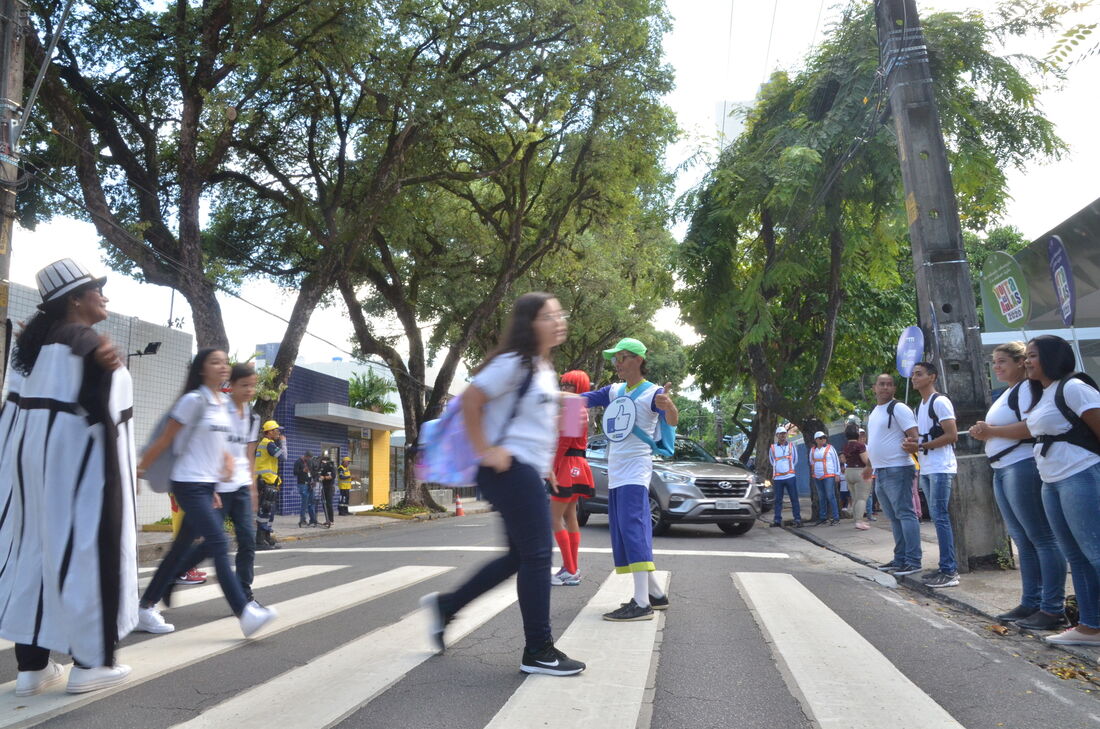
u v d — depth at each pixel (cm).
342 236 1719
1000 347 514
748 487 1230
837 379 2266
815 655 412
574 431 381
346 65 1541
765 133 1614
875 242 1650
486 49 1702
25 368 353
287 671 377
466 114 1647
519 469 355
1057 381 434
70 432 342
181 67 1435
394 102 1580
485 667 383
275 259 2114
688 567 781
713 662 399
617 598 588
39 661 344
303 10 1445
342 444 2991
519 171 2220
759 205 1545
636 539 507
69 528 338
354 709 319
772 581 678
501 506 359
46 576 335
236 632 471
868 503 1616
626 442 517
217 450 477
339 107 1778
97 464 347
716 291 1708
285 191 1948
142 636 460
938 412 648
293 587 660
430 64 1689
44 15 1336
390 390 3225
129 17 1443
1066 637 432
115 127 1519
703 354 1714
